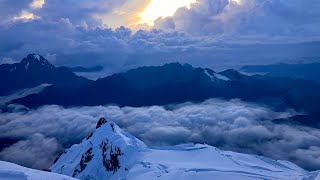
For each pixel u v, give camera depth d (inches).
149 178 7204.7
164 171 7450.8
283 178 7381.9
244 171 7470.5
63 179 4131.4
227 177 6929.1
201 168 7367.1
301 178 7357.3
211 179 6796.3
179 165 7765.8
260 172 7736.2
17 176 3949.3
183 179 6811.0
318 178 6756.9
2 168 4084.6
